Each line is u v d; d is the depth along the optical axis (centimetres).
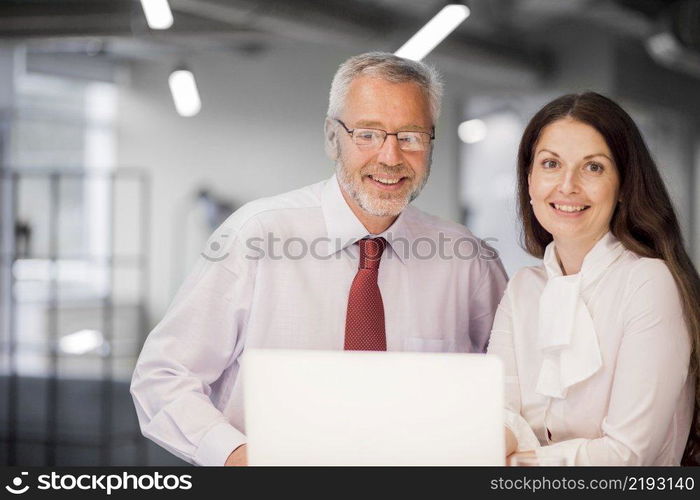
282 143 1048
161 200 1092
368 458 160
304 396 161
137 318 1073
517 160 228
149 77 1098
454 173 955
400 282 246
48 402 753
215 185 1075
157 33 750
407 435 160
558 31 932
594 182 209
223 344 241
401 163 225
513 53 888
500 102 976
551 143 211
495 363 159
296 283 241
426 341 247
